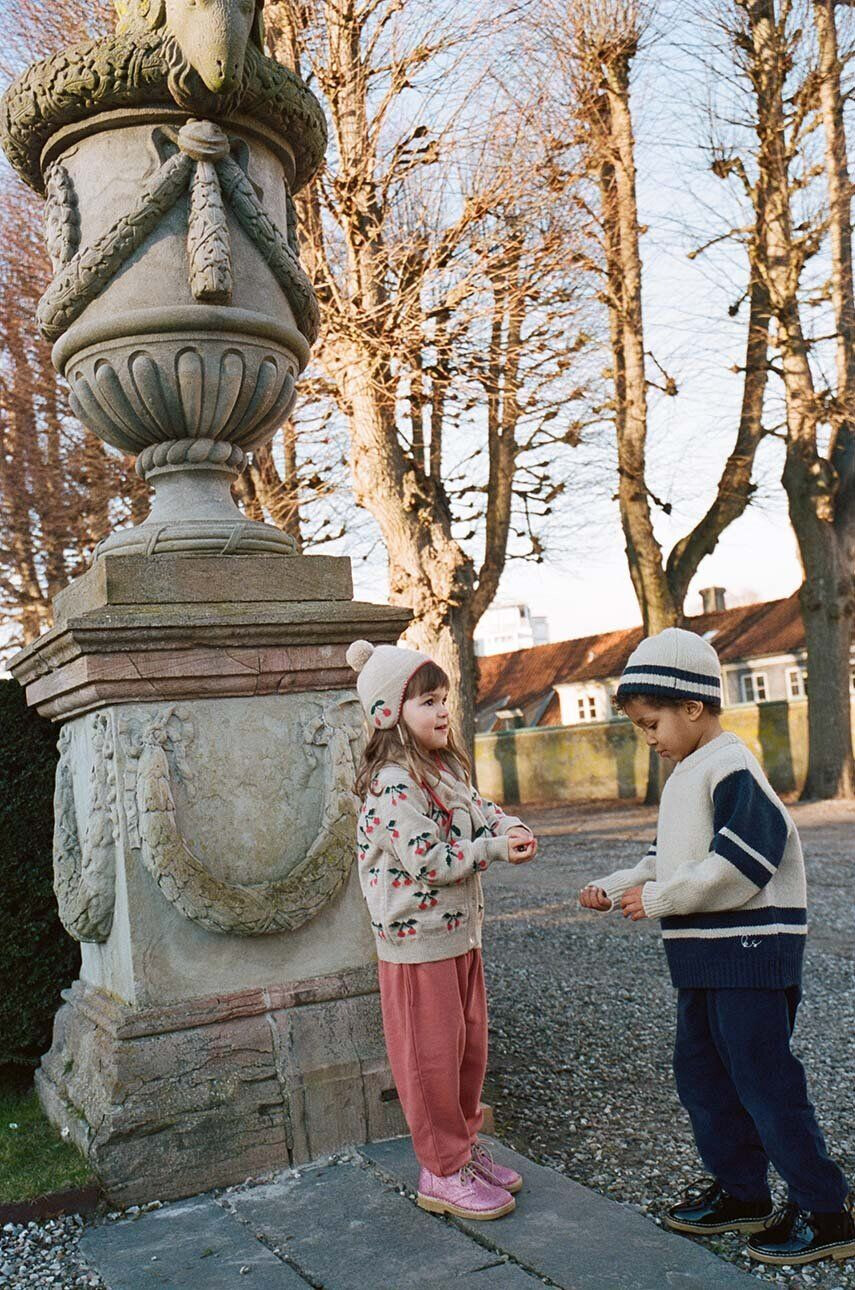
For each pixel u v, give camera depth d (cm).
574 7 1360
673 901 246
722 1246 257
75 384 351
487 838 260
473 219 1073
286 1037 316
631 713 267
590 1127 345
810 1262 245
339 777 334
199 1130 300
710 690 261
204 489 355
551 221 1159
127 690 311
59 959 413
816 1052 422
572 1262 242
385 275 1093
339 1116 317
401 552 1180
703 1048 264
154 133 336
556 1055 434
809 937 684
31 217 1420
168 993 311
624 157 1501
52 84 331
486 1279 238
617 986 565
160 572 320
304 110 359
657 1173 304
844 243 1582
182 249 334
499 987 575
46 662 339
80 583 341
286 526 1354
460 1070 279
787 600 3092
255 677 325
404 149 1075
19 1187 290
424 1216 273
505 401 1271
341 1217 275
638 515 1669
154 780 308
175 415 344
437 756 278
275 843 329
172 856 307
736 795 247
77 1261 265
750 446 1684
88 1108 311
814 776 1695
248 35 325
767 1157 266
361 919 340
